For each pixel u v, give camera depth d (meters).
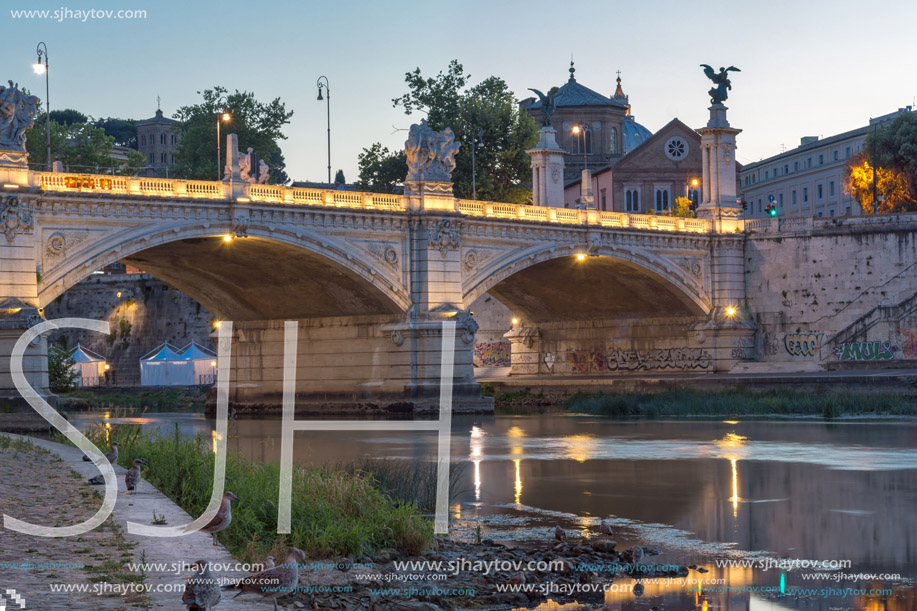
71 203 65.75
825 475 43.94
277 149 144.50
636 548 27.73
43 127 131.50
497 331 122.44
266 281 84.50
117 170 138.62
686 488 40.78
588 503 37.25
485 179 129.50
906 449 53.28
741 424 70.38
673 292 100.88
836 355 96.12
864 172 122.75
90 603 17.44
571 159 165.75
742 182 199.62
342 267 77.69
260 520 26.67
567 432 66.50
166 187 69.56
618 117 169.38
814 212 176.50
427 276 81.44
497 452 54.31
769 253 101.94
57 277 65.38
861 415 74.75
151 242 68.62
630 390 93.00
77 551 21.38
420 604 21.88
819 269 99.12
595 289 103.81
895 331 92.69
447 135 83.69
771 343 101.62
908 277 94.94
